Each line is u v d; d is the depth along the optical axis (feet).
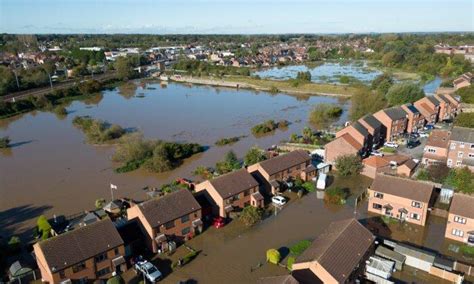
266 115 487.61
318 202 239.91
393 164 279.49
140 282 162.40
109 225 175.11
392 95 458.50
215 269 173.27
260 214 218.38
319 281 144.87
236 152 343.05
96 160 326.44
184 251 187.83
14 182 282.77
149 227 182.50
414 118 382.22
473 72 650.43
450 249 185.16
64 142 380.17
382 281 155.74
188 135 400.88
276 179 252.83
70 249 159.12
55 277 151.12
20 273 165.07
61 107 501.97
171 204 196.24
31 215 231.30
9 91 602.44
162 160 299.99
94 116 486.79
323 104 476.95
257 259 180.55
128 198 250.78
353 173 281.54
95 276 163.94
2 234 209.87
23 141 387.55
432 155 294.66
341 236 161.07
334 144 293.43
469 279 160.35
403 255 170.81
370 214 222.28
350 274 148.25
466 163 268.62
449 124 405.18
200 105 554.05
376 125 335.47
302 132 392.47
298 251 182.50
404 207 211.20
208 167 304.30
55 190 266.77
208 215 220.64
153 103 569.64
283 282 134.82
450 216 191.93
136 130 418.92
